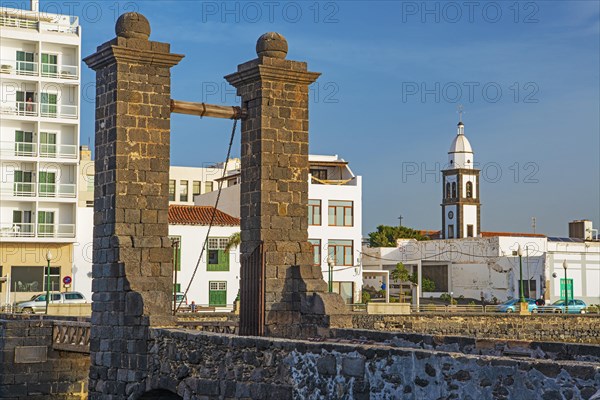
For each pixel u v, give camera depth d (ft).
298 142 114.93
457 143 480.23
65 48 265.34
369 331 98.07
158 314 98.27
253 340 79.51
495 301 315.37
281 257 112.68
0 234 254.68
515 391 56.65
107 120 104.88
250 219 113.70
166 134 106.01
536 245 317.63
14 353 132.46
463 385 59.62
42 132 261.65
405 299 328.90
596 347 72.23
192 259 267.39
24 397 132.67
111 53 102.73
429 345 87.04
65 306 191.83
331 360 69.92
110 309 102.42
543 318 227.81
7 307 225.76
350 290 282.97
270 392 76.74
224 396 83.05
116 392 100.42
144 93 104.94
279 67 113.29
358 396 67.21
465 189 474.49
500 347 79.25
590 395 53.11
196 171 370.53
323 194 281.74
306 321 110.73
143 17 105.40
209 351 86.02
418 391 62.49
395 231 411.13
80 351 127.03
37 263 261.03
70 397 135.33
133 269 101.55
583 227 370.32
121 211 102.78
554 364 54.95
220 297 270.26
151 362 96.22
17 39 258.37
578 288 309.01
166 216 105.19
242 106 115.55
